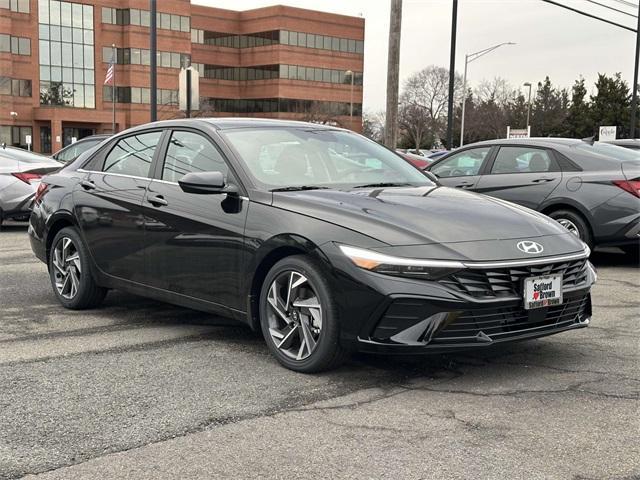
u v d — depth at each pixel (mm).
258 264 4508
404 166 5609
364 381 4230
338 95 94562
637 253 9680
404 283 3896
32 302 6500
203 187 4629
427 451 3268
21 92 73188
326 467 3111
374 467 3109
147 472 3066
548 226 4539
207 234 4844
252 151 5027
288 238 4316
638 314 6051
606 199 8102
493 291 3979
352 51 95000
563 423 3588
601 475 3029
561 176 8500
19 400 3918
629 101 73562
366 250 4004
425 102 96500
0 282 7461
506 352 4824
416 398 3947
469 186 9227
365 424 3584
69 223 6289
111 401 3904
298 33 90938
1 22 70938
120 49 79312
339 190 4766
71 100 76375
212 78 92688
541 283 4113
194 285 4996
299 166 5047
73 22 75812
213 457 3215
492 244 4090
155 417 3680
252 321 4629
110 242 5691
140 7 79062
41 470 3082
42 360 4668
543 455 3223
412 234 4055
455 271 3895
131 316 5945
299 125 5652
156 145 5594
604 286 7418
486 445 3330
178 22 81938
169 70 81625
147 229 5324
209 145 5141
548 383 4188
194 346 5012
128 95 79688
